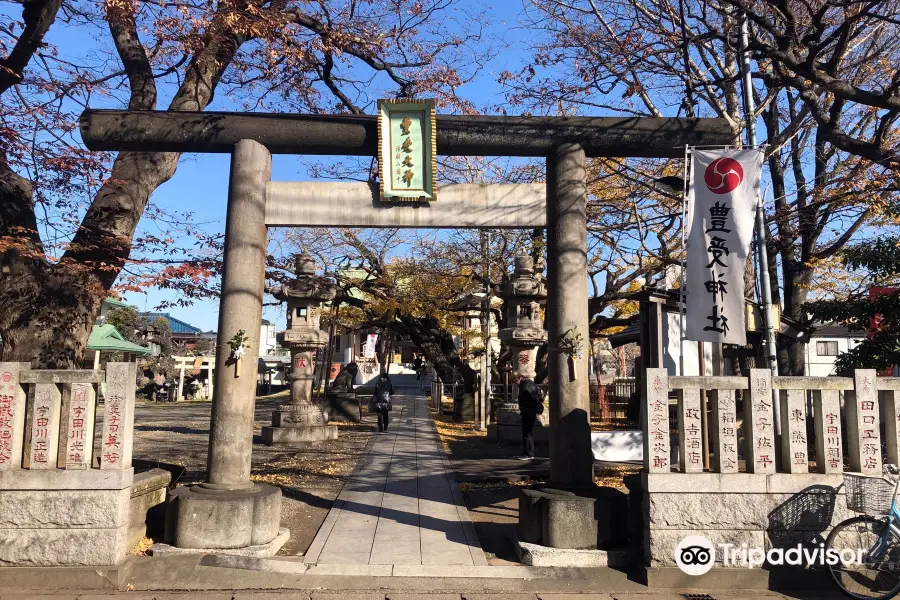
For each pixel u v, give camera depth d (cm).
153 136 727
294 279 1672
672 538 603
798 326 1330
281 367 4831
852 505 575
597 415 2202
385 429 1839
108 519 585
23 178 833
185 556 611
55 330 805
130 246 887
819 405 626
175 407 2930
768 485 605
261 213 730
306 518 821
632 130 751
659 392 619
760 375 620
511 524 802
